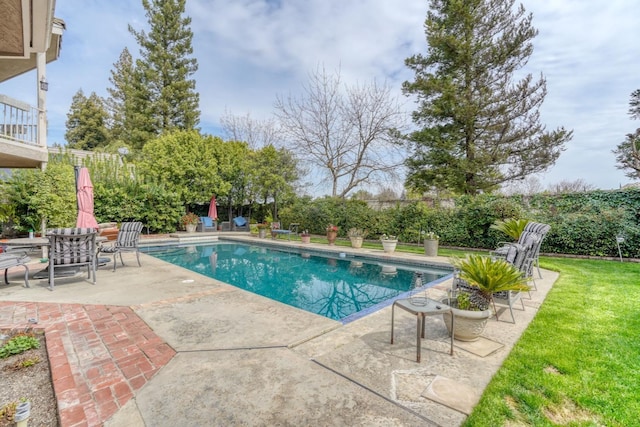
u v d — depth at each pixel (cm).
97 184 1234
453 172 1219
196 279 567
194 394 216
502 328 339
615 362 260
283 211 1570
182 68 2423
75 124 2897
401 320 372
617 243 754
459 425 186
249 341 303
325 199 1480
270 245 1229
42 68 803
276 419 190
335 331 336
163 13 2388
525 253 398
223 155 1727
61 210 854
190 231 1538
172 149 1577
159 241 1263
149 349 286
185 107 2427
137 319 361
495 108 1156
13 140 732
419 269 803
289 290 639
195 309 398
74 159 1344
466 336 301
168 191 1487
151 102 2388
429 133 1261
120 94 2872
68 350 283
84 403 206
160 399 211
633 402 209
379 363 262
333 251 1016
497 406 203
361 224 1281
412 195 1561
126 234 700
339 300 568
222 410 199
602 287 501
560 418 194
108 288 501
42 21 554
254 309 400
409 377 239
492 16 1162
